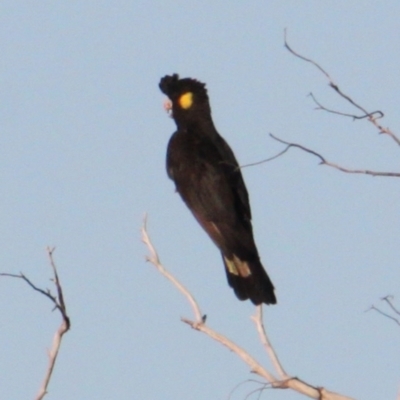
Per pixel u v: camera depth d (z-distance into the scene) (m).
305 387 8.58
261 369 8.70
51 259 8.09
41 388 7.98
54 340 8.09
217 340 9.00
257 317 9.07
